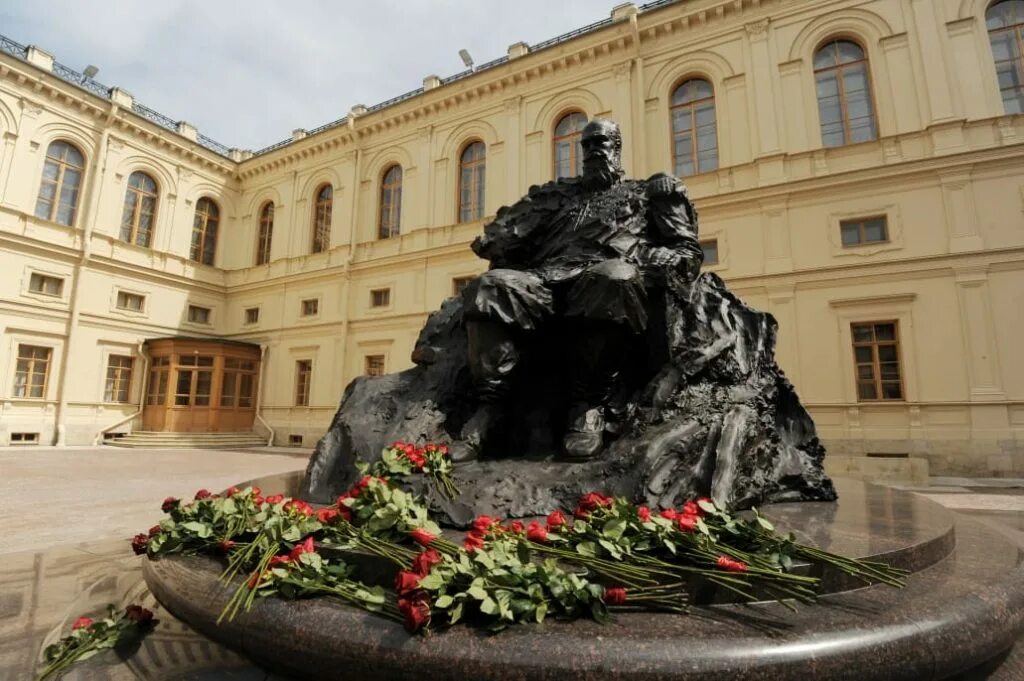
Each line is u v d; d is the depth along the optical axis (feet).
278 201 68.80
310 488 8.75
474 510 6.71
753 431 8.31
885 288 37.01
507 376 8.78
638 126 47.57
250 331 66.90
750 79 44.01
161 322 62.85
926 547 6.28
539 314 8.68
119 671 5.15
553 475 7.34
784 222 40.68
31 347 52.49
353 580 5.46
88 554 11.98
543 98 53.26
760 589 4.97
